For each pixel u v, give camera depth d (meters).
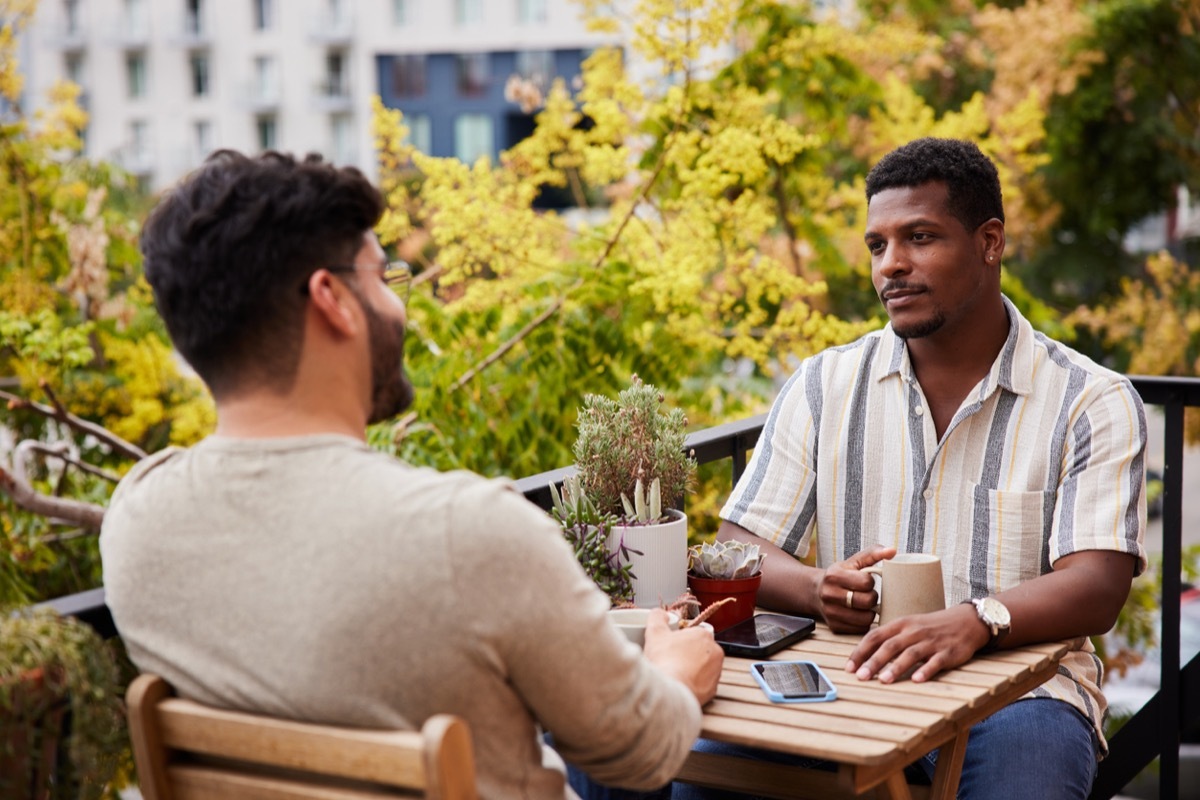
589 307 4.06
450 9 43.97
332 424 1.26
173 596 1.23
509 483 1.21
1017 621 1.71
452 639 1.14
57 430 4.91
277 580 1.18
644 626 1.60
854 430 2.14
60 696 1.30
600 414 1.96
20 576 4.34
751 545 1.89
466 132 44.38
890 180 2.03
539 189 4.32
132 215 5.51
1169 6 7.40
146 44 47.88
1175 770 2.55
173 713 1.22
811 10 5.12
